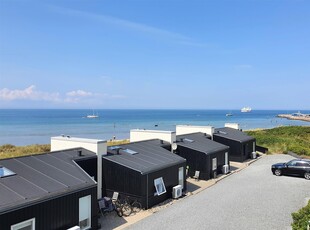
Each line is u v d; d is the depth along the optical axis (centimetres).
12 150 4419
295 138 5125
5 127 10625
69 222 1334
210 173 2655
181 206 1831
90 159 1811
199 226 1482
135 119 17338
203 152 2606
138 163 1919
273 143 4528
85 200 1430
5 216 1079
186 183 2402
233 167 3186
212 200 1950
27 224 1165
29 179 1335
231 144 3522
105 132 8738
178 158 2236
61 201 1298
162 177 1962
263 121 15262
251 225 1491
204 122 14000
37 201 1193
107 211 1681
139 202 1784
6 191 1186
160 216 1645
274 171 2769
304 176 2605
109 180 1877
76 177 1495
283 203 1856
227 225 1493
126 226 1500
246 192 2136
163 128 10081
